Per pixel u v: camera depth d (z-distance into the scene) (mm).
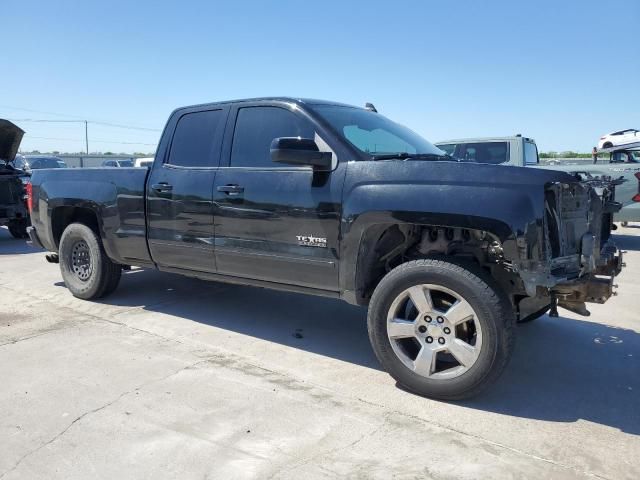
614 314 5582
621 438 3062
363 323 5223
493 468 2736
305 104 4266
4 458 2781
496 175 3316
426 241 3879
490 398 3555
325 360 4219
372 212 3611
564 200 3477
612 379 3902
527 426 3184
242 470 2693
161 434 3029
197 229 4672
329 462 2773
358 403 3449
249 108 4543
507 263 3590
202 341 4609
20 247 10336
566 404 3484
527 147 11188
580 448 2947
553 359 4281
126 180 5219
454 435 3062
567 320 5344
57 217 6059
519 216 3189
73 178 5773
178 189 4770
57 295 6133
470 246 3662
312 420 3209
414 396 3564
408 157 4117
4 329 4859
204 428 3100
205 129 4785
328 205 3852
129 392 3553
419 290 3482
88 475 2645
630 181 9969
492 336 3256
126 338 4648
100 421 3164
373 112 5004
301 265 4047
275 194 4125
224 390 3609
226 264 4547
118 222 5309
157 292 6258
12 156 11172
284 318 5328
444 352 3484
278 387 3676
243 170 4395
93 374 3844
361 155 3875
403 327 3555
